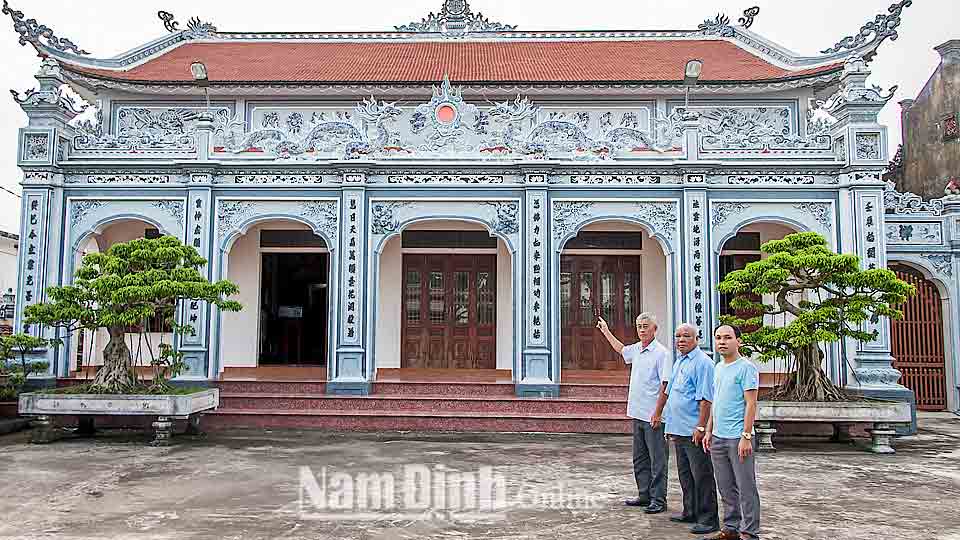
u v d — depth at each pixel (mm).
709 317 13367
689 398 6672
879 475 9188
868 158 13266
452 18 19828
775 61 17516
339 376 13312
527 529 6648
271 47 19281
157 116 16625
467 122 13945
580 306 16516
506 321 16312
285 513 7172
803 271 11422
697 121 13766
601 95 16422
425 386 13391
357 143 13781
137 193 13828
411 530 6621
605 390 13297
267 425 12609
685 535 6457
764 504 7656
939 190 21000
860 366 12945
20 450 10617
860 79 13531
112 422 12508
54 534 6449
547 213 13617
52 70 13977
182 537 6371
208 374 13328
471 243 16453
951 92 20469
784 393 11453
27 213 13562
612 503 7586
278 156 13875
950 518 7133
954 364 15727
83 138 14000
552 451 10664
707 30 19531
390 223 13758
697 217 13531
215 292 11422
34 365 12539
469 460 9953
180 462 9750
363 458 10062
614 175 13695
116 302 10984
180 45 19234
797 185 13641
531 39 19734
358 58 18266
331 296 13555
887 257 15852
